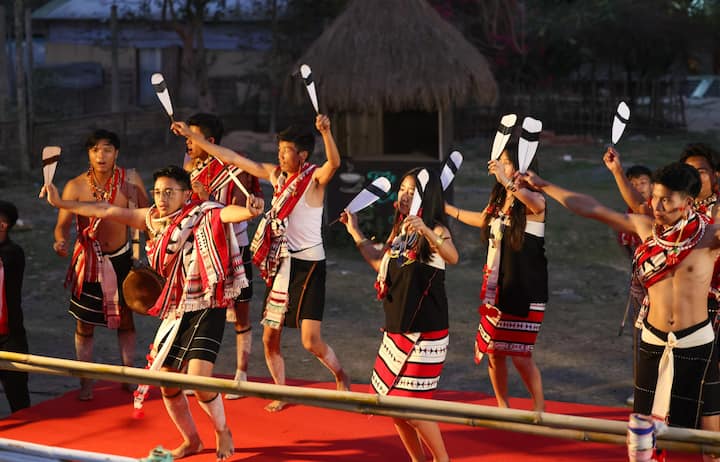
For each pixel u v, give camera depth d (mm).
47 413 6543
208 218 5387
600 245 15461
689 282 4551
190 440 5672
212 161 6695
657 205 4469
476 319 11039
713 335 4609
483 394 7078
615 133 5180
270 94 28797
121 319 6824
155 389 7039
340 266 14062
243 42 32656
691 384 4590
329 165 6109
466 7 28156
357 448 5797
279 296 6324
